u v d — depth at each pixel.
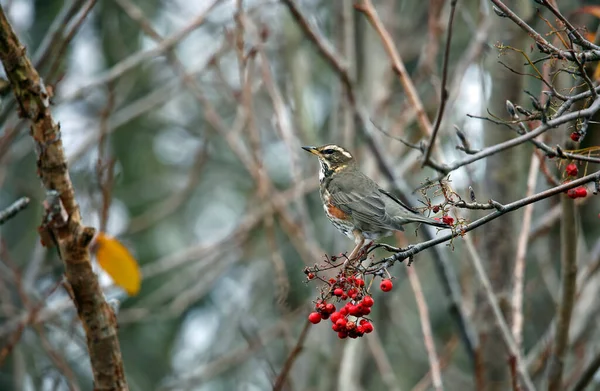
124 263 9.88
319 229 17.05
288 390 12.18
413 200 11.99
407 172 14.37
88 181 11.71
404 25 16.66
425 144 7.03
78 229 7.36
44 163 7.27
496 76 11.45
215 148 19.11
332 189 11.93
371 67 15.14
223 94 16.55
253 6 14.41
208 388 17.03
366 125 11.87
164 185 18.55
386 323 14.84
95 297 7.54
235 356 14.02
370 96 14.81
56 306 12.30
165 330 17.62
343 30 14.83
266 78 12.60
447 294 11.38
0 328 12.48
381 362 12.50
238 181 19.11
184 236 18.17
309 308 13.98
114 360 7.68
